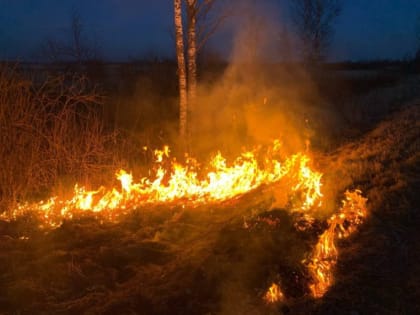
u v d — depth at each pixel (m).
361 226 6.34
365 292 4.77
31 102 9.20
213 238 6.46
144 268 5.86
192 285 5.14
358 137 13.23
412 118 14.20
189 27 12.27
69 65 16.89
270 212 6.70
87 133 9.88
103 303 4.98
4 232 7.25
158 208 8.09
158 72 22.31
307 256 5.54
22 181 8.77
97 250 6.42
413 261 5.34
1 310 4.98
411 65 35.00
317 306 4.58
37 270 5.81
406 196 7.22
